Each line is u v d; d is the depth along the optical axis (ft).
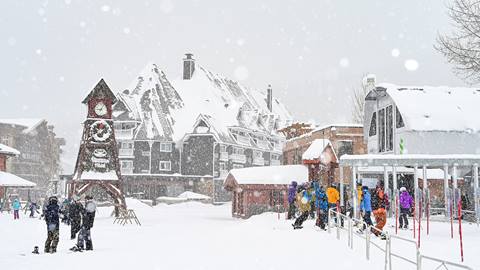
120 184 145.18
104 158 144.97
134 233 94.84
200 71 337.93
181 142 285.64
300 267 47.50
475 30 112.68
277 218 119.65
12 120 340.59
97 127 144.66
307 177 150.51
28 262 52.29
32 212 153.38
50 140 356.38
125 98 282.36
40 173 343.67
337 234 67.62
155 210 209.05
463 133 124.16
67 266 49.34
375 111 144.97
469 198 109.81
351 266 47.52
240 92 370.12
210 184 281.95
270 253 57.72
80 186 142.82
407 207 82.64
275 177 149.69
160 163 280.10
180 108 307.99
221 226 116.06
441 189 135.54
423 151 122.93
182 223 128.47
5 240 78.74
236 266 48.60
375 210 70.59
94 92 145.79
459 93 134.92
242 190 149.89
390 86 134.62
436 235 73.77
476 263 47.88
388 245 43.83
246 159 314.55
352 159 97.96
